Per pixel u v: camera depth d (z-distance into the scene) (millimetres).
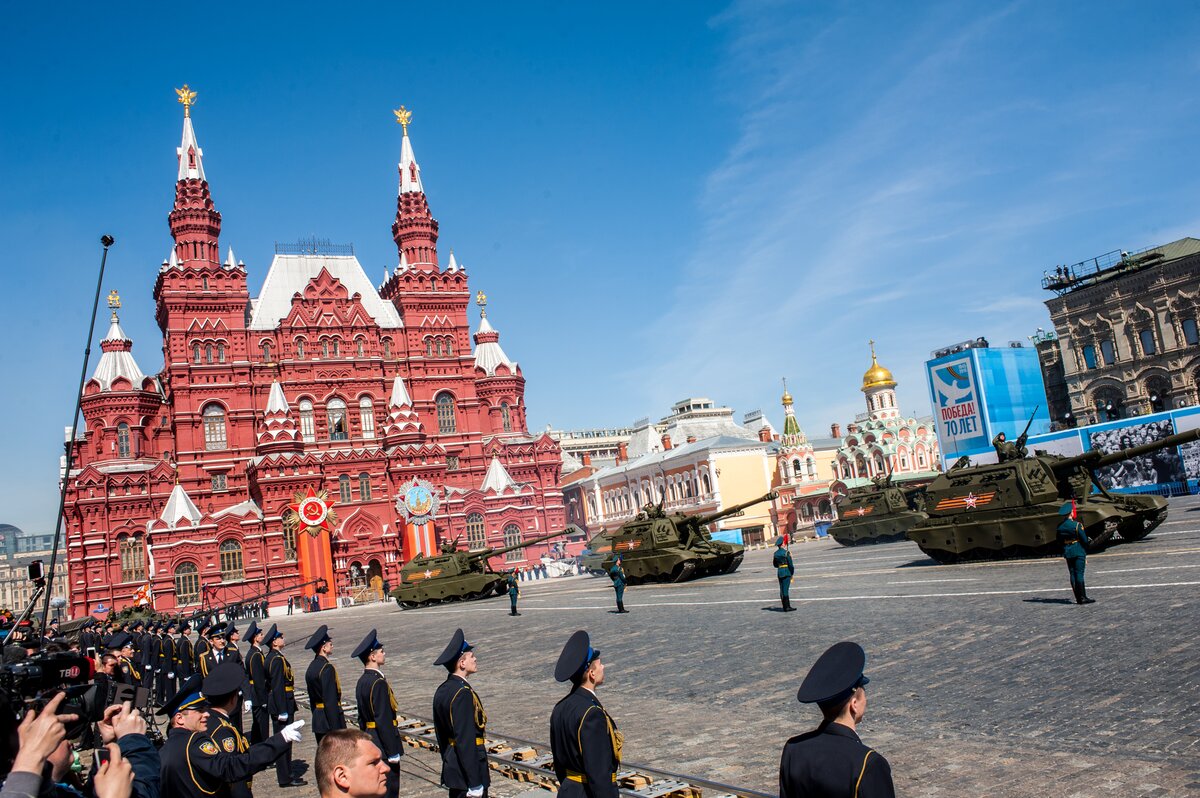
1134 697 12617
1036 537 30906
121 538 79750
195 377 85562
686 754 13016
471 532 91062
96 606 77188
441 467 90125
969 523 32875
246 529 80000
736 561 47000
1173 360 73188
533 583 71188
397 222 99750
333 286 92625
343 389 91000
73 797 5715
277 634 16766
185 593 77562
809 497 93438
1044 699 13211
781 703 15492
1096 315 78500
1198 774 9523
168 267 86188
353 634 43875
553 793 12172
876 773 5277
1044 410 85688
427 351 96875
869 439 94188
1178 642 15227
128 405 84000
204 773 7984
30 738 4871
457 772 10195
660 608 33188
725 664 19859
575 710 7910
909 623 21172
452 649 10508
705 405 157375
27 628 19906
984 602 22594
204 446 84875
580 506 119812
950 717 13047
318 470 82875
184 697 8453
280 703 16094
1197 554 25594
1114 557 28062
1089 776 9922
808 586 32844
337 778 5715
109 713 8148
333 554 83312
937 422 86875
